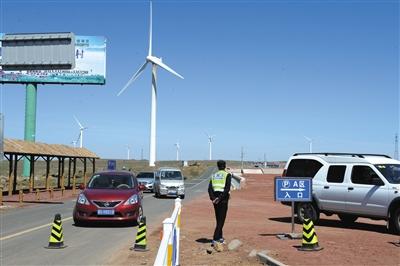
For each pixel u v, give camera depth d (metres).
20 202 27.53
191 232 15.47
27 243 12.98
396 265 9.88
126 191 16.80
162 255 4.26
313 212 17.52
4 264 10.16
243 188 49.00
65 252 11.62
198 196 38.09
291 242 12.87
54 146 46.41
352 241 12.98
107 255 11.29
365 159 16.30
